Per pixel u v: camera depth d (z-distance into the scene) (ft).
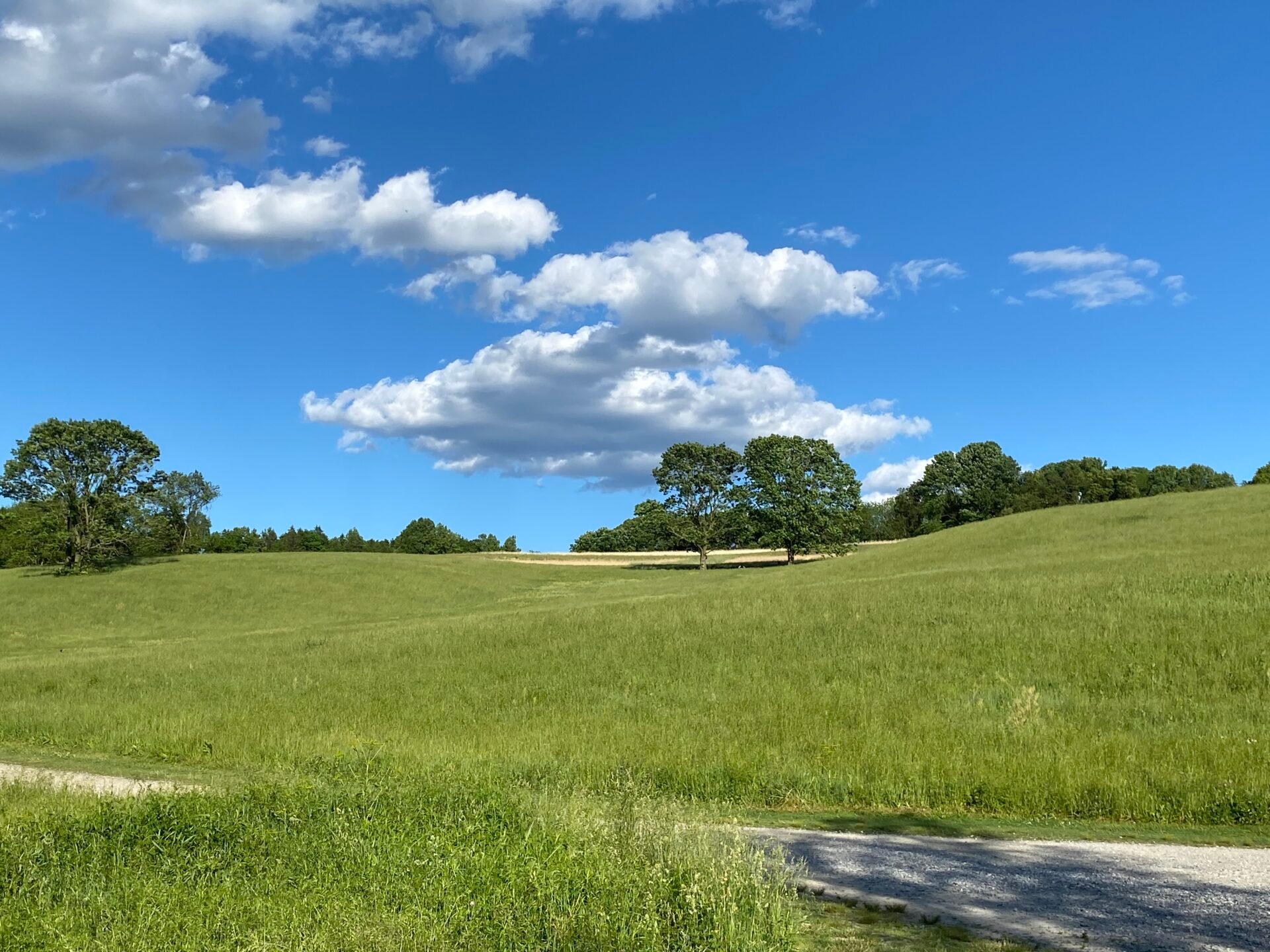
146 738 57.47
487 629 103.50
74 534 230.68
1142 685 60.70
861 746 46.01
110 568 237.25
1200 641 67.05
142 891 22.88
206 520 427.74
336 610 195.62
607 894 21.76
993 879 26.27
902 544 210.38
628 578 257.96
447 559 296.51
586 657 82.84
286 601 203.82
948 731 50.03
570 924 20.40
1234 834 32.17
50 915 21.27
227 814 29.40
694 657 79.25
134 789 42.29
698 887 21.88
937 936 21.26
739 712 59.88
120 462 238.68
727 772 41.93
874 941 20.92
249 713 67.82
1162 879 26.14
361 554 294.66
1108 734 47.85
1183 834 32.24
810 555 317.42
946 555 171.73
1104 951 20.24
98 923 21.15
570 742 51.16
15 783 40.63
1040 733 48.44
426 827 27.94
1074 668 65.05
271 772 44.73
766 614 94.53
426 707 69.00
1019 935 21.29
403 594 216.13
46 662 109.81
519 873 23.02
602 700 68.54
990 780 38.11
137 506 237.04
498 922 20.61
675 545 301.22
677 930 20.56
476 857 24.43
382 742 51.26
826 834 32.68
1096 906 23.48
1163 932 21.43
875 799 38.55
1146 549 134.72
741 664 75.66
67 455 232.53
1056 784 37.19
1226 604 75.92
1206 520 163.94
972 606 87.40
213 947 19.72
